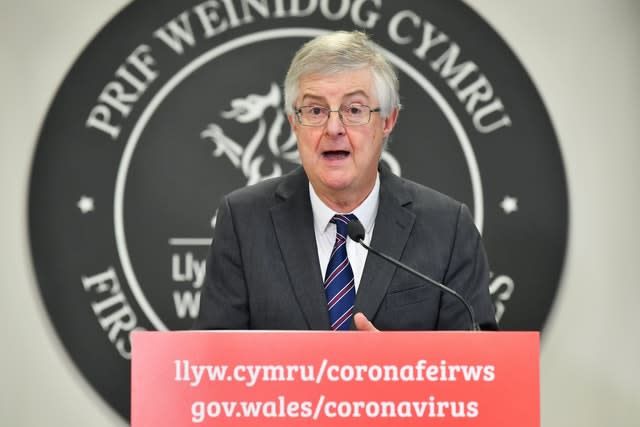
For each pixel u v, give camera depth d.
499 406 2.67
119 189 6.33
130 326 6.30
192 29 6.39
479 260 4.06
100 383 6.30
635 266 6.38
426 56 6.39
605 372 6.38
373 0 6.41
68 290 6.30
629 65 6.45
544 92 6.44
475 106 6.36
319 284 3.83
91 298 6.30
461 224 4.06
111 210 6.33
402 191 4.11
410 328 3.81
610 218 6.39
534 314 6.30
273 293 3.86
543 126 6.36
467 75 6.38
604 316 6.38
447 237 3.99
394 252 3.89
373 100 3.76
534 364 2.69
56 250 6.31
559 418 6.38
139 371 2.67
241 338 2.68
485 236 6.31
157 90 6.38
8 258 6.32
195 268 6.32
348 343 2.68
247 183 6.36
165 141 6.36
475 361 2.68
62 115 6.36
